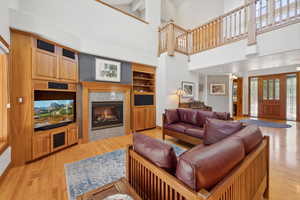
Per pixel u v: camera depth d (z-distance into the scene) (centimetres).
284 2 476
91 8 334
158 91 488
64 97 308
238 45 359
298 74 571
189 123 346
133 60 415
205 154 81
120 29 390
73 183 179
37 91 264
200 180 70
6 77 208
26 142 230
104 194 101
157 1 487
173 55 464
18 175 196
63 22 290
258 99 700
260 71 682
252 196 121
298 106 574
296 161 234
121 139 363
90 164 228
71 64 305
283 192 161
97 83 347
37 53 242
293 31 270
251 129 144
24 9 245
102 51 349
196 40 484
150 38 466
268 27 307
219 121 200
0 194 160
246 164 102
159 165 98
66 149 292
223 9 659
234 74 655
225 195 79
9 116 212
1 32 181
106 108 376
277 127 472
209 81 684
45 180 185
